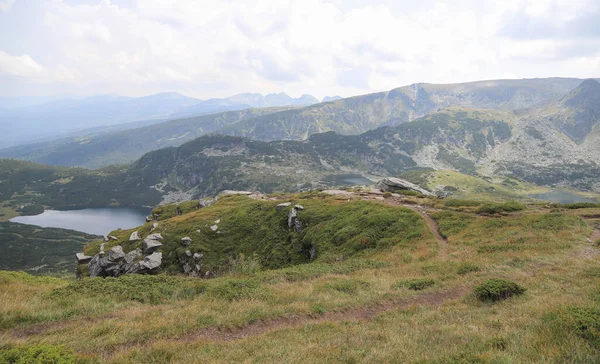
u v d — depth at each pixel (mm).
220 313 16641
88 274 70875
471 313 15992
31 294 19469
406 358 10555
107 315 16672
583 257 26453
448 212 50531
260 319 16266
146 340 13391
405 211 51312
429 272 26719
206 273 60469
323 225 57219
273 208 77625
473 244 35812
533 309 14906
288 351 11617
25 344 11758
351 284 22969
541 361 9406
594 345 10164
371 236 45406
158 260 64562
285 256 58062
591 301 14695
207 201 111500
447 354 10344
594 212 42750
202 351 11984
